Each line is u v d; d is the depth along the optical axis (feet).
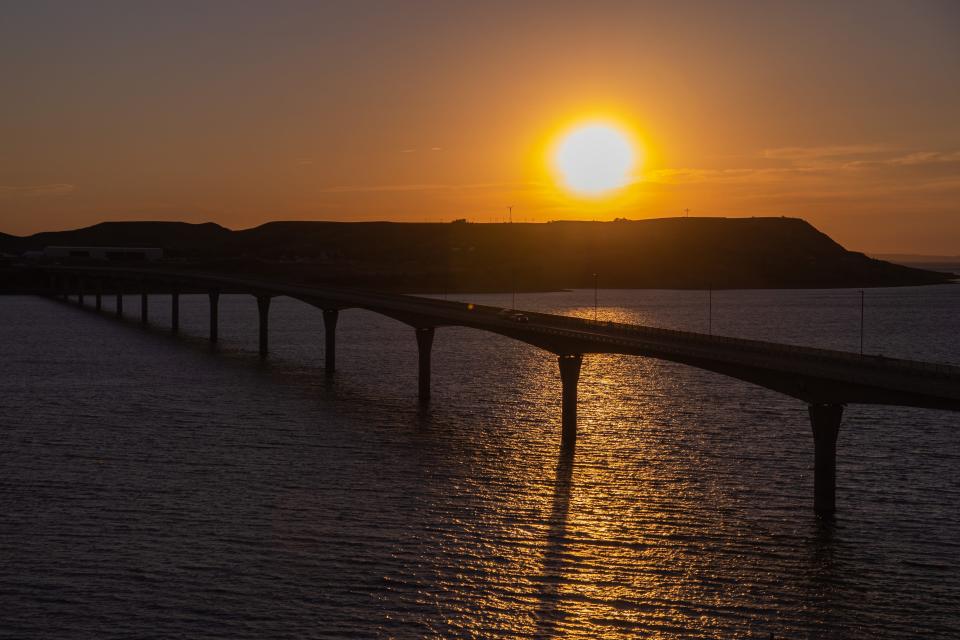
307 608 160.56
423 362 370.53
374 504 213.87
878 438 301.22
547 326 321.73
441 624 156.04
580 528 199.41
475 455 263.49
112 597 163.94
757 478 242.37
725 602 165.17
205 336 648.79
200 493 221.25
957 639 153.28
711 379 449.48
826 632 155.22
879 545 191.93
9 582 169.27
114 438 279.90
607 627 156.04
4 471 238.89
